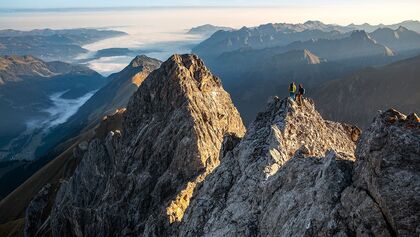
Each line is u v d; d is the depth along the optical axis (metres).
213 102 98.25
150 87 105.94
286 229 27.34
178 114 89.19
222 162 44.94
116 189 87.38
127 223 75.31
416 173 22.05
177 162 77.50
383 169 22.89
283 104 47.66
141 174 83.31
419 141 22.98
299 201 28.55
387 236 21.48
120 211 78.56
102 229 78.56
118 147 112.12
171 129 87.06
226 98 103.56
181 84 97.69
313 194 27.42
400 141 23.17
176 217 56.19
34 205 151.88
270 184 33.22
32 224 146.38
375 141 24.45
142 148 91.38
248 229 32.25
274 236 28.48
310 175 29.89
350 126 50.09
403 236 20.62
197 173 74.38
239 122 102.62
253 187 36.97
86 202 116.44
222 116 96.81
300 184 29.95
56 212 125.56
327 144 44.16
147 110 104.69
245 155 42.41
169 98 98.31
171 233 52.62
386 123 24.80
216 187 41.28
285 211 29.05
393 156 23.03
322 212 25.33
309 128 44.66
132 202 78.44
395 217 21.22
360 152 25.83
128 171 89.12
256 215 33.22
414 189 21.48
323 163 29.11
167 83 100.56
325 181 26.67
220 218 36.38
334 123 49.03
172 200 60.78
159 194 75.12
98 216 83.19
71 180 129.62
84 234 87.94
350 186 25.09
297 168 31.52
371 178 23.59
